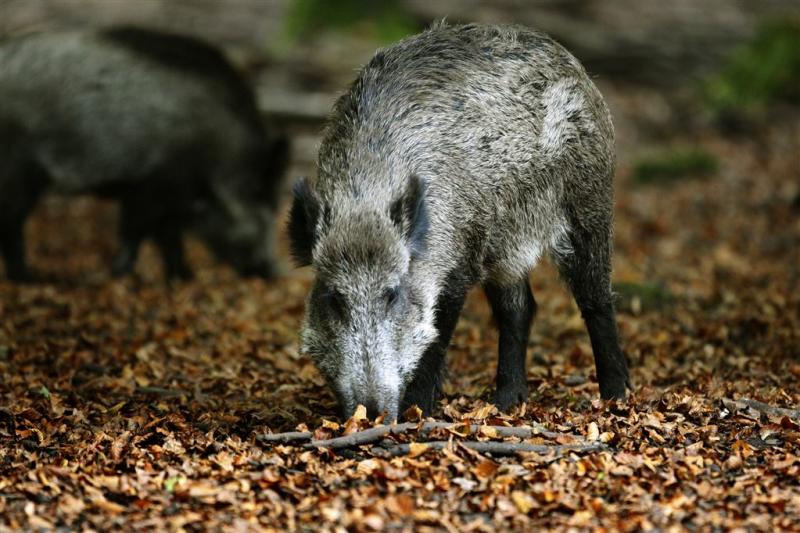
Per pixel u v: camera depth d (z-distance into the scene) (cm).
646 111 3372
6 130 2006
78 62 2033
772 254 2117
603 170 1173
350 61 3067
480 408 1083
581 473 903
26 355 1408
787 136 3225
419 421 1006
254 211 2172
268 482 879
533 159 1102
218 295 1900
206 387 1259
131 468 945
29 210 2055
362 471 903
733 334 1474
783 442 998
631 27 3666
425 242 994
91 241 2508
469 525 812
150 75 2066
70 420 1088
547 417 1057
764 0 3966
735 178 2845
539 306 1725
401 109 1031
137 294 1895
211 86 2125
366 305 942
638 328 1539
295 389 1227
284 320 1680
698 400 1101
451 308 1055
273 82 2975
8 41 2053
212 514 841
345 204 985
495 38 1115
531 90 1102
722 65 3578
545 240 1145
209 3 3303
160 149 2073
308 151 2831
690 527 820
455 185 1034
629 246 2284
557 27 3541
